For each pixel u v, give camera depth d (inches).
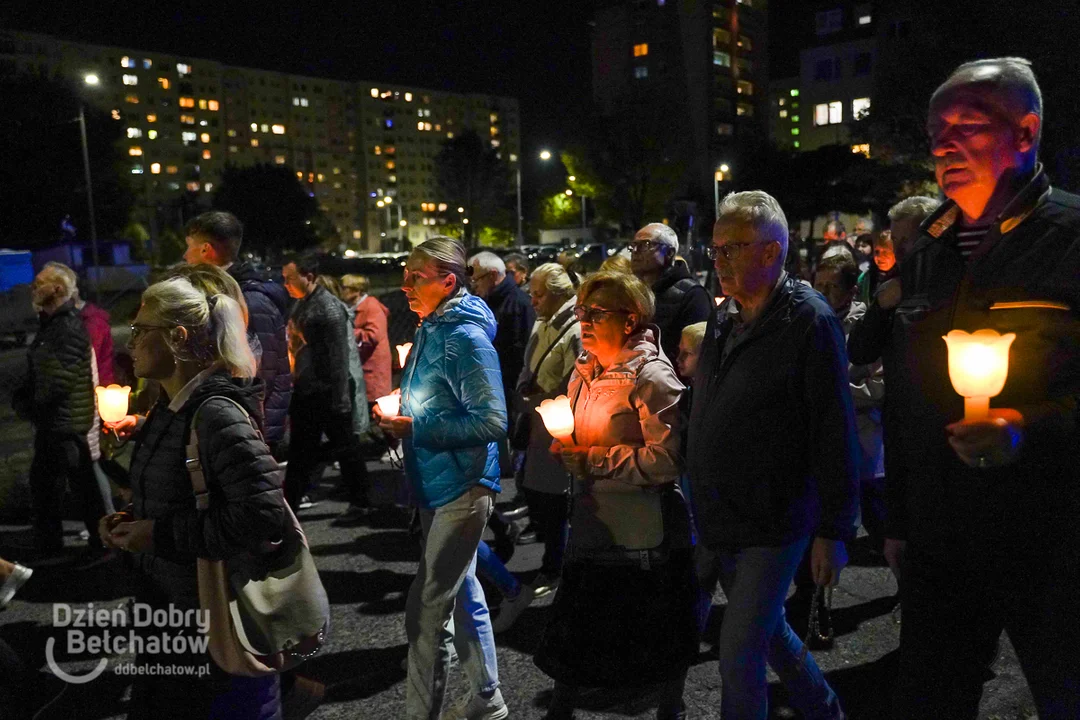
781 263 93.7
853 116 2240.4
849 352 92.0
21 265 1036.5
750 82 3580.2
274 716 90.2
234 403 84.5
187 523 82.1
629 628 99.8
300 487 226.2
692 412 98.7
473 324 115.8
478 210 3870.6
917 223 145.8
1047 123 674.2
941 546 76.2
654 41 3336.6
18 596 181.2
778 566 92.1
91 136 1872.5
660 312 173.0
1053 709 71.4
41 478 202.2
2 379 549.6
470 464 112.7
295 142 6565.0
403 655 148.6
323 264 893.2
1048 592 71.0
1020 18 696.4
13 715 112.2
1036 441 69.5
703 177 3225.9
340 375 222.2
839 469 89.0
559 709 105.0
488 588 182.7
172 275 96.4
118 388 124.0
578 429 107.3
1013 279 71.5
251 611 84.7
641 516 100.7
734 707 93.4
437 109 7391.7
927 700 77.7
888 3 1733.5
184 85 5910.4
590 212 2787.9
